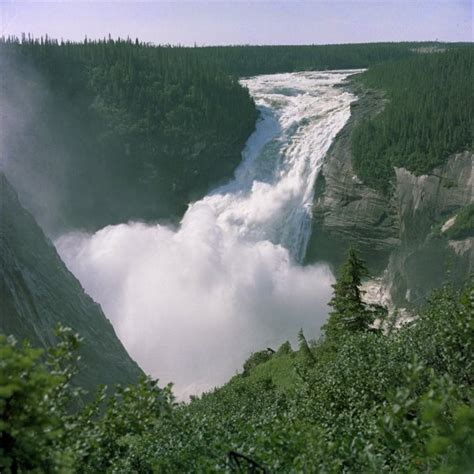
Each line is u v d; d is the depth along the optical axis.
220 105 160.62
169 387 13.59
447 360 16.64
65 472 9.59
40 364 9.72
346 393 20.92
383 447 12.60
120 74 161.62
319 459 11.18
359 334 23.41
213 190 155.25
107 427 13.36
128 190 155.62
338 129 153.50
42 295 47.84
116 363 51.16
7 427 9.08
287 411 23.81
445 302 20.53
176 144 156.25
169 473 14.16
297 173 149.62
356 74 193.88
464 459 9.80
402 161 131.12
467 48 168.62
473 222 110.75
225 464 12.52
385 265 134.62
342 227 138.38
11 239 48.28
